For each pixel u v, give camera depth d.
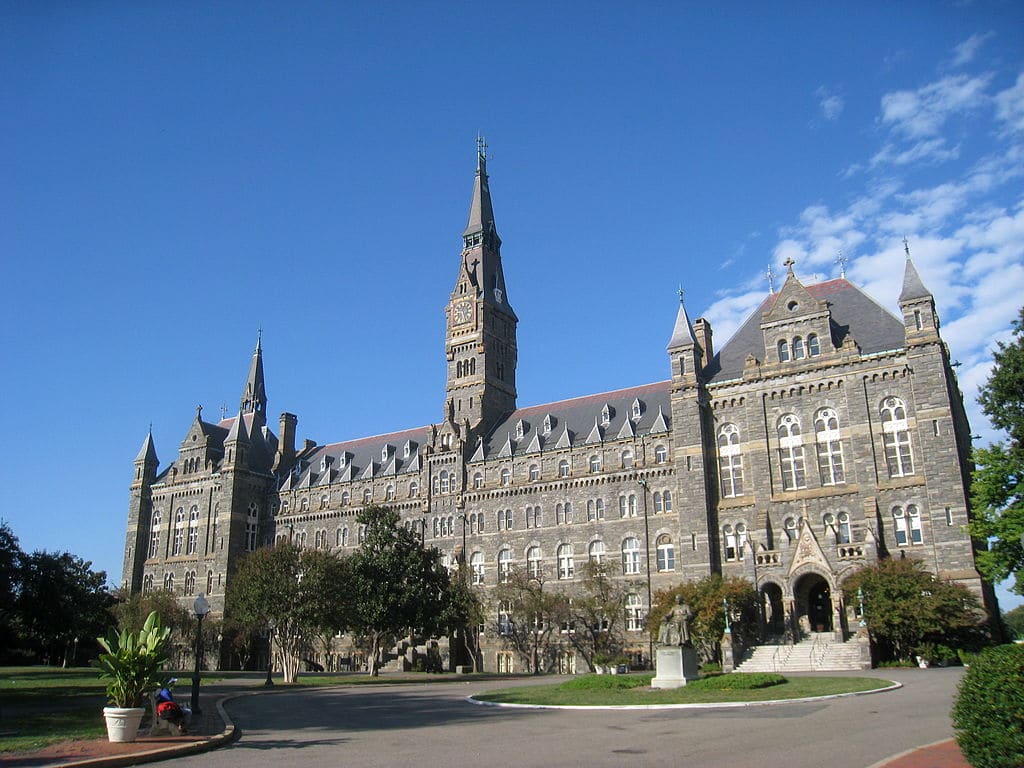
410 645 107.00
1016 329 59.34
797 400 85.75
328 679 79.44
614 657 90.38
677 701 40.31
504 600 98.88
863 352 83.50
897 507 78.00
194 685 41.00
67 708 42.22
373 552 89.88
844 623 75.25
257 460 137.62
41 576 64.44
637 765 23.00
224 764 25.14
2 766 23.77
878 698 40.00
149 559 137.00
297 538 128.75
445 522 113.62
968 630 68.12
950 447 76.19
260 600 78.44
